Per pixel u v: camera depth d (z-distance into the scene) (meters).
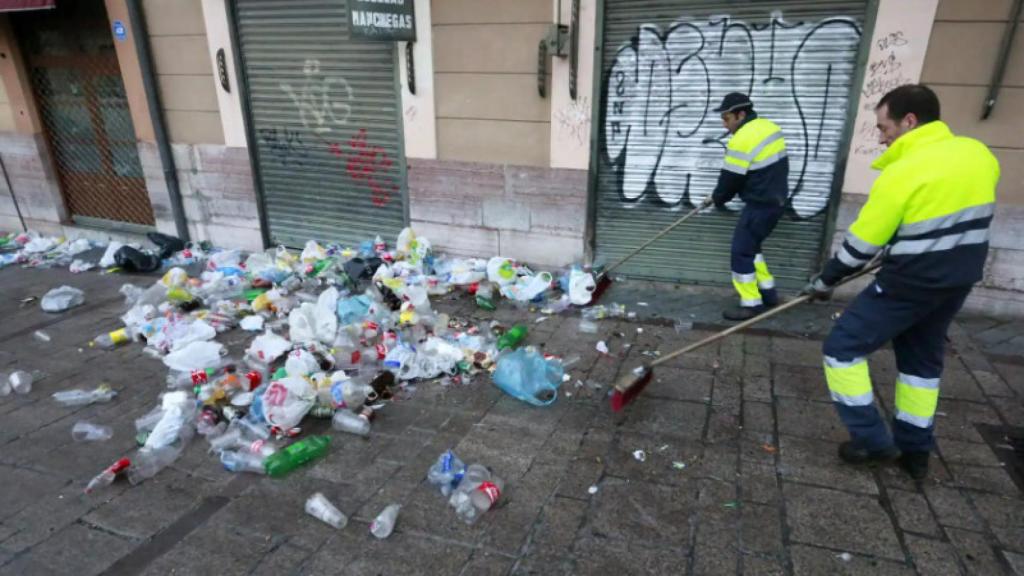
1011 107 4.13
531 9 5.01
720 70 4.80
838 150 4.68
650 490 2.91
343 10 5.62
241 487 3.02
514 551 2.57
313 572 2.49
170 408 3.56
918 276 2.52
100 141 7.31
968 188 2.40
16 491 3.04
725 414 3.51
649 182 5.29
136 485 3.05
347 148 6.14
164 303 5.20
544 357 4.20
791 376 3.90
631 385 3.39
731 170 4.41
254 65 6.19
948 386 3.72
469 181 5.75
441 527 2.71
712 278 5.41
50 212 7.89
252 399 3.67
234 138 6.52
